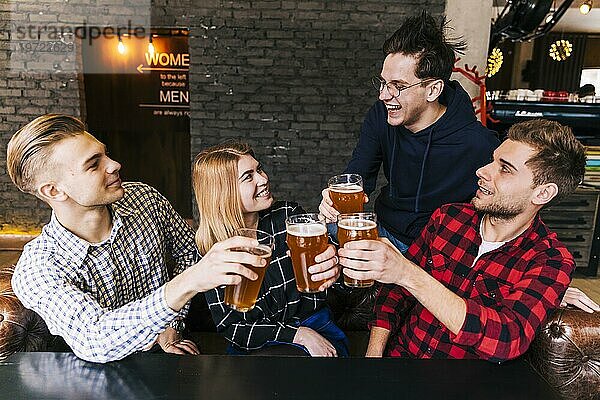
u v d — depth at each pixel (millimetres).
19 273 1309
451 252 1551
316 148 5227
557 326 1427
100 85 5020
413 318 1593
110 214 1520
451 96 2035
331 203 1591
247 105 5133
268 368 1167
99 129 5113
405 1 4914
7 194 5000
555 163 1299
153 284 1677
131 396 1050
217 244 1084
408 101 1937
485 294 1432
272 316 1715
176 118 5133
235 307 1134
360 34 5008
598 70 10859
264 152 5230
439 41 1916
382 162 2314
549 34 10688
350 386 1101
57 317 1219
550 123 1347
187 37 4977
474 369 1182
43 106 4949
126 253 1551
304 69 5074
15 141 1286
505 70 10914
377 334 1632
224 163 1604
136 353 1219
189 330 2053
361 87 5113
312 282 1208
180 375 1130
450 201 2084
